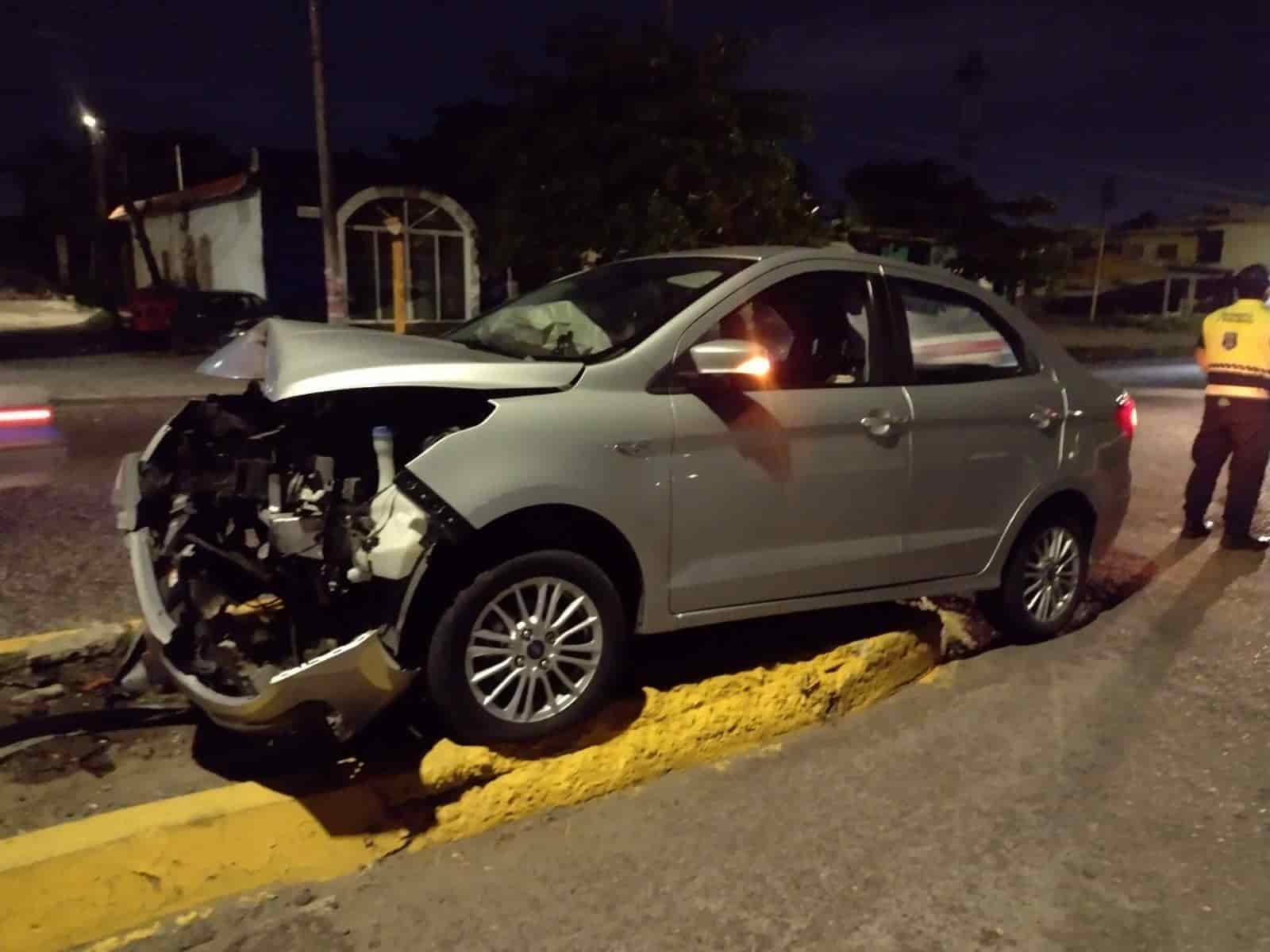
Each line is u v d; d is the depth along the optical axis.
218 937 3.05
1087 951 3.09
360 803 3.50
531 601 3.82
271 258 22.28
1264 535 8.17
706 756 4.20
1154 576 6.94
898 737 4.46
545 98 18.34
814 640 5.07
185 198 25.27
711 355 3.82
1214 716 4.71
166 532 3.82
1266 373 7.47
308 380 3.59
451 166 24.08
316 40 18.62
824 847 3.59
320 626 3.67
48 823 3.45
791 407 4.27
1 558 6.30
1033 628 5.47
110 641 4.82
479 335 4.86
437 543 3.51
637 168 17.23
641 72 17.64
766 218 18.03
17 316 36.38
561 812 3.80
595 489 3.77
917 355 4.77
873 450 4.50
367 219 23.00
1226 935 3.18
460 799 3.68
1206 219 49.78
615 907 3.24
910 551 4.70
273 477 3.73
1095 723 4.62
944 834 3.70
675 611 4.10
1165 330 39.84
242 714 3.33
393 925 3.13
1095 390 5.53
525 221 18.05
